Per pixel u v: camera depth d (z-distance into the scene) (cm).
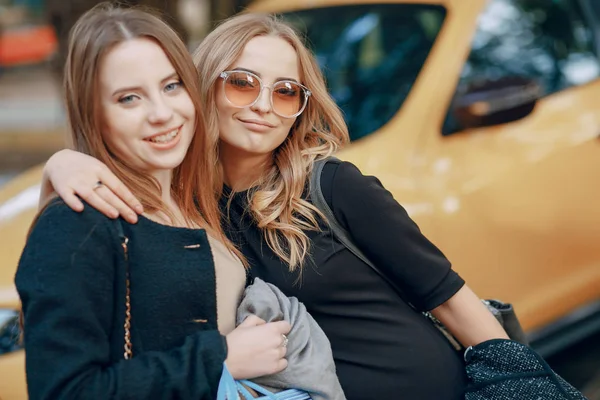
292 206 192
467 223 321
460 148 331
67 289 152
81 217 158
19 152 999
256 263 197
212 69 195
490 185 331
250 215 197
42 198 172
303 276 192
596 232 367
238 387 169
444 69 340
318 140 205
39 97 1416
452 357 203
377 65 356
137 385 155
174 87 173
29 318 152
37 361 150
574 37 401
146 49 167
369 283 196
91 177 162
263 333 172
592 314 391
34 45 1562
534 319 350
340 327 196
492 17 369
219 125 198
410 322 199
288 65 196
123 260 161
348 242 194
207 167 189
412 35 360
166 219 178
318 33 383
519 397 189
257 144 195
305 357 179
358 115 339
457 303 200
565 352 418
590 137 369
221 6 743
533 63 376
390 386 194
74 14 682
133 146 169
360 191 192
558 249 358
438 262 195
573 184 360
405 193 307
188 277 166
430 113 329
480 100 331
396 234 192
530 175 344
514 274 340
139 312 162
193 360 161
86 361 152
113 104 167
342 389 192
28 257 156
